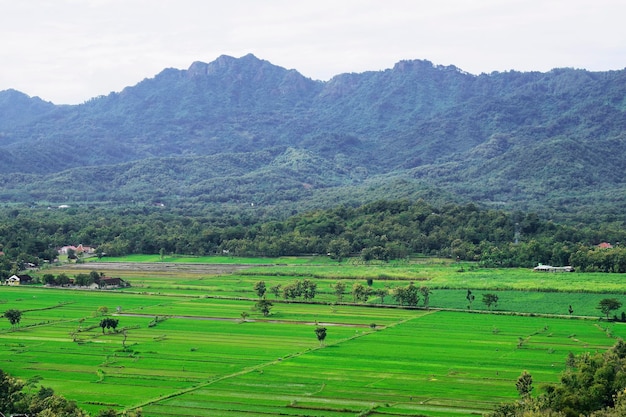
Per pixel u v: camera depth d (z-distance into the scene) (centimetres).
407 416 15812
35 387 17812
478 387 17988
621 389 15500
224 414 15975
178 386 18150
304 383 18400
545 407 15112
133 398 17138
